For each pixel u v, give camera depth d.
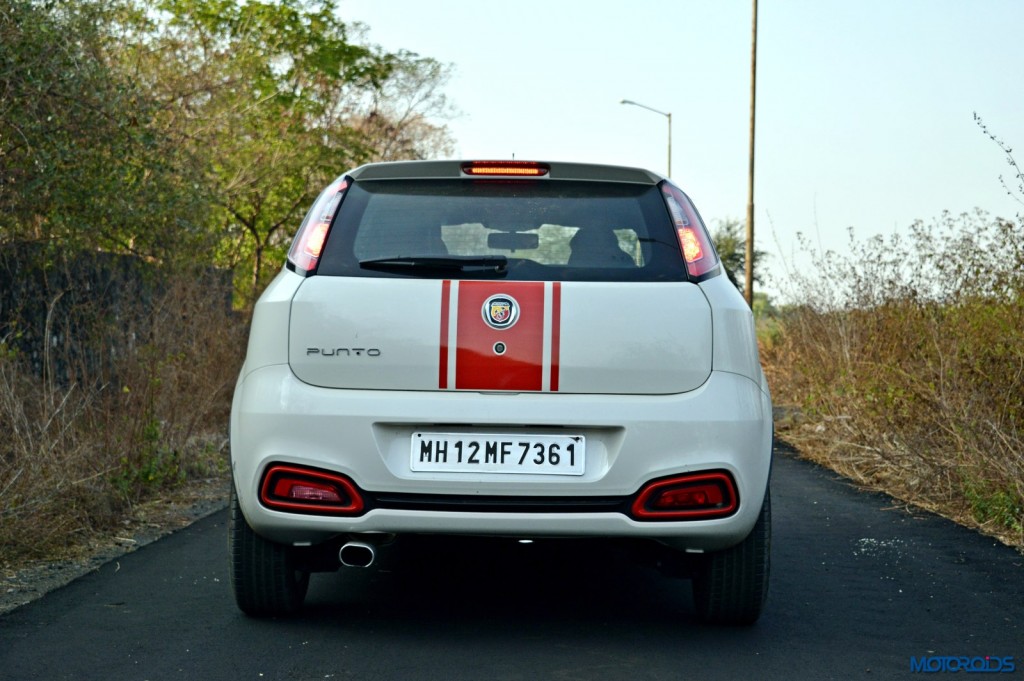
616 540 4.04
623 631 4.40
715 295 4.04
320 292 3.99
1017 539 6.50
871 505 7.77
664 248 4.09
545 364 3.89
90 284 8.49
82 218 8.62
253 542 4.26
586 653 4.08
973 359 8.12
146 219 9.40
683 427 3.87
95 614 4.50
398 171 4.23
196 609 4.61
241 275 17.00
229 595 4.86
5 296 8.07
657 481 3.86
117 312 8.37
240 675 3.75
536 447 3.88
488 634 4.32
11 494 5.67
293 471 3.90
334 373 3.94
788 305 13.61
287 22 20.02
